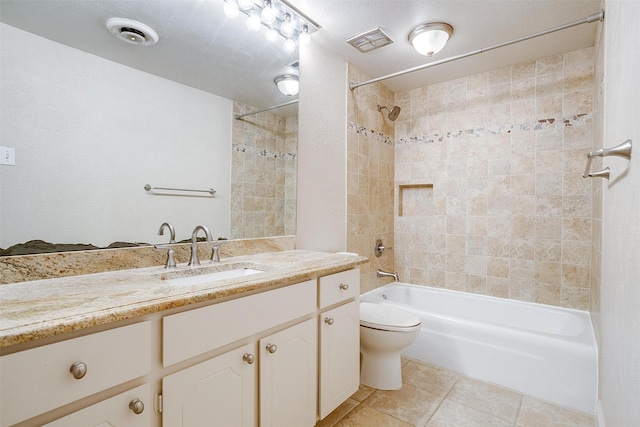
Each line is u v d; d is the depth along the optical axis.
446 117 2.66
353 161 2.40
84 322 0.68
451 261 2.64
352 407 1.64
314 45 2.04
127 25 1.25
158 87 1.36
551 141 2.22
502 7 1.71
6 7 0.97
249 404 1.07
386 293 2.66
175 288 0.95
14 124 0.99
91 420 0.71
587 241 2.11
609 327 0.99
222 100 1.60
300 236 2.01
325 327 1.41
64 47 1.09
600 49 1.64
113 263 1.22
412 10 1.74
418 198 2.86
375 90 2.65
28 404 0.62
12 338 0.59
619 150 0.69
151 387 0.82
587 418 1.53
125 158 1.26
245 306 1.05
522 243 2.33
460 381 1.89
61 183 1.09
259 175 1.78
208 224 1.56
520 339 1.78
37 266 1.04
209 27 1.52
